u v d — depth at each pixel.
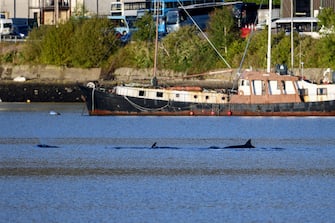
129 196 175.12
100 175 196.62
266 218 158.88
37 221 156.88
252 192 179.12
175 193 177.88
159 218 158.88
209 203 169.38
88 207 166.12
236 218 158.88
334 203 169.62
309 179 193.38
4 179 191.62
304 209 165.00
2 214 161.00
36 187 183.25
